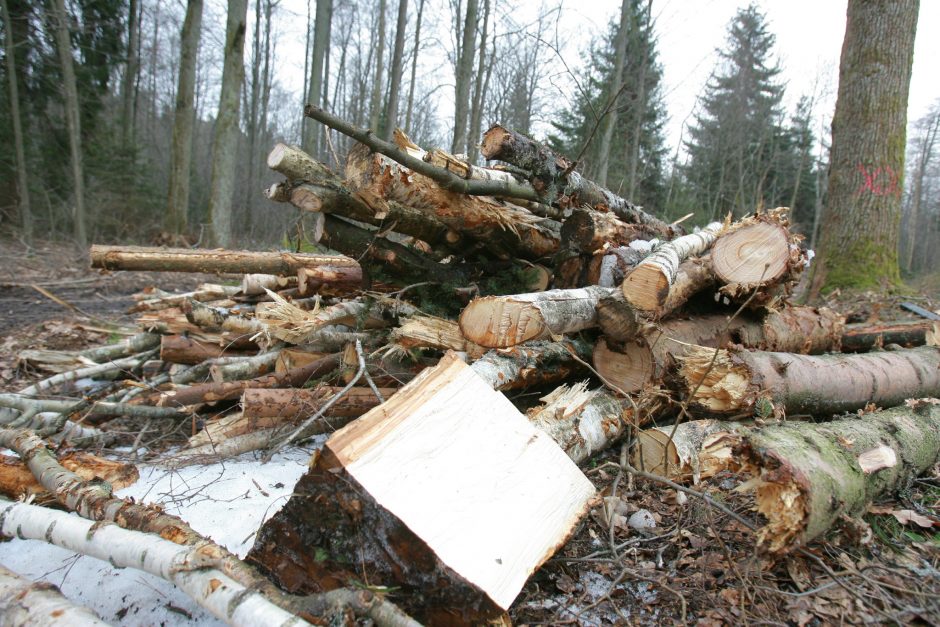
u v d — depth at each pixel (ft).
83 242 39.01
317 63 44.19
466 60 37.70
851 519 7.63
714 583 7.34
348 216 11.32
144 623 6.45
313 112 8.69
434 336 11.13
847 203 25.17
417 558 5.88
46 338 18.33
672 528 8.64
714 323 12.18
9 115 44.14
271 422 10.92
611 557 7.84
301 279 12.54
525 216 12.99
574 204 13.33
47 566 7.28
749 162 75.92
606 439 9.89
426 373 7.46
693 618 6.75
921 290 36.04
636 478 9.98
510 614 6.76
